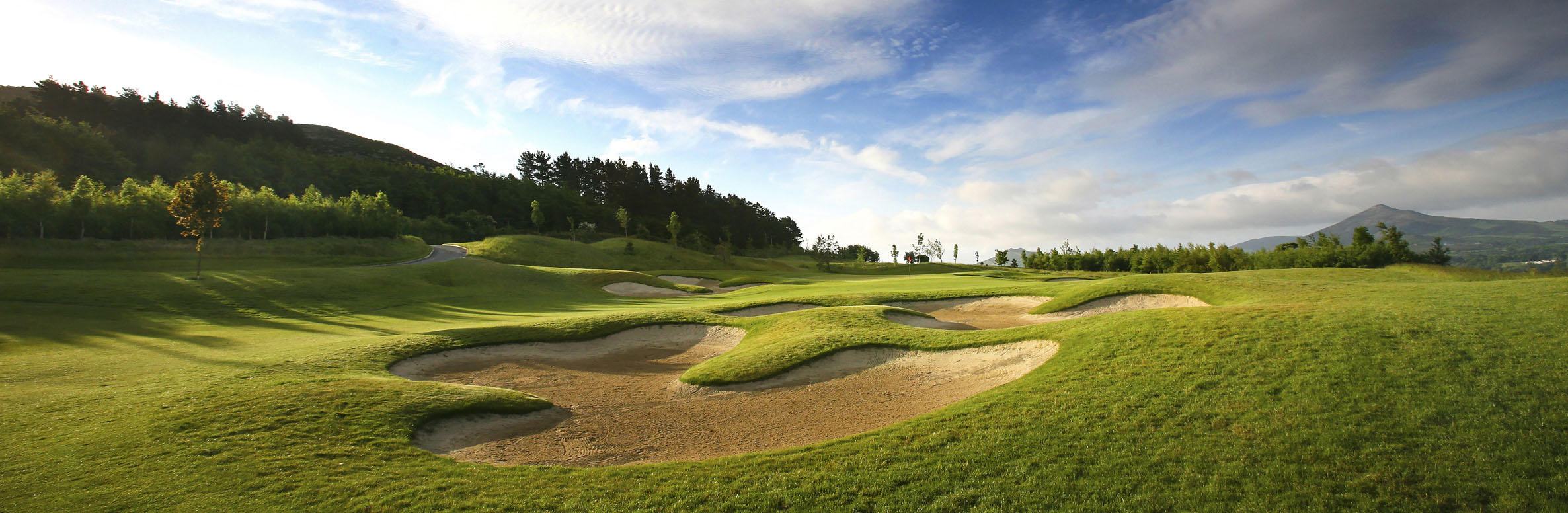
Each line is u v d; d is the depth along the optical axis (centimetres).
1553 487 824
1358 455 941
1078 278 6191
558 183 18100
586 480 1041
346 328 3080
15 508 909
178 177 12812
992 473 993
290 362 1914
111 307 3394
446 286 5188
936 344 1973
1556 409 1003
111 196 6706
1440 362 1220
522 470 1096
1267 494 870
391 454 1158
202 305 3644
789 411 1544
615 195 16538
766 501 941
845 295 3725
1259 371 1284
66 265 5116
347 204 9431
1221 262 6294
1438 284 2259
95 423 1280
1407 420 1026
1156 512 852
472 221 13125
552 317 3388
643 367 2242
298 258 6719
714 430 1417
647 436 1392
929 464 1037
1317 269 3488
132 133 14925
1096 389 1305
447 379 1989
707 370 1912
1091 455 1023
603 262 9181
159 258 5800
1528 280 1981
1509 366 1170
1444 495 834
